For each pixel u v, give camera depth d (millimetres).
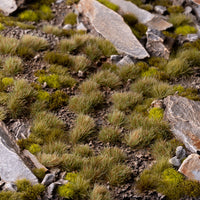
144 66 17750
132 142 13000
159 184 11297
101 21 20531
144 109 14906
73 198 10414
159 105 14688
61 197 10305
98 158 11922
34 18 21047
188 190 11094
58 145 12234
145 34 20578
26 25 19844
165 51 19000
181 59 18234
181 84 16938
